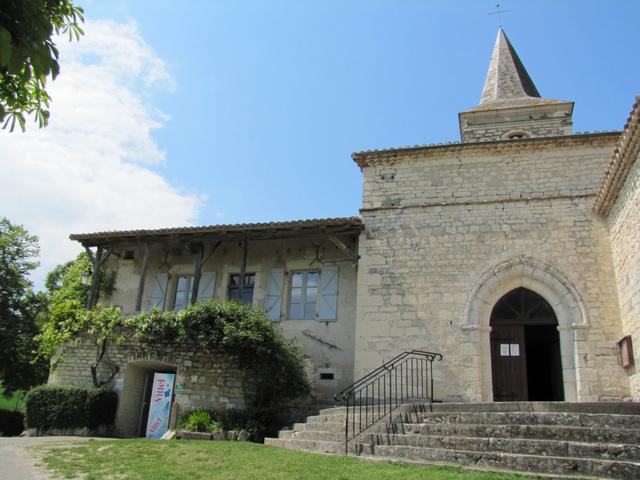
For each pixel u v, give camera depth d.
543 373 15.20
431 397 10.70
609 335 10.73
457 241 12.23
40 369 20.38
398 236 12.65
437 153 13.06
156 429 13.38
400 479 5.61
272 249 14.99
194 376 12.48
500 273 11.70
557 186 12.14
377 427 8.20
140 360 13.05
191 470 6.97
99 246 15.43
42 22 3.08
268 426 11.47
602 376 10.51
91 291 14.91
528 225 11.92
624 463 5.41
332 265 14.12
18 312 20.44
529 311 11.65
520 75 18.08
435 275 12.11
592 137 12.12
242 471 6.67
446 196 12.70
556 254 11.55
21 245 21.39
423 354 10.73
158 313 13.08
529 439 6.39
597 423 6.68
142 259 16.17
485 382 11.15
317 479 5.91
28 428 12.39
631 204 9.73
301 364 12.88
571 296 11.17
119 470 7.07
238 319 12.38
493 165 12.68
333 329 13.51
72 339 13.83
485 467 6.09
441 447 6.90
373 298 12.30
